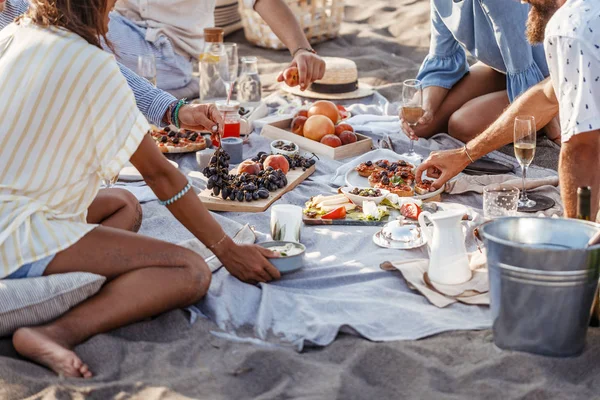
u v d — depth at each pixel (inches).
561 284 94.9
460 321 109.0
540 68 187.2
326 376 95.3
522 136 142.9
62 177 102.5
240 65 265.9
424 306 113.4
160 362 97.8
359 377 96.9
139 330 104.9
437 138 192.5
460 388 94.2
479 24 186.4
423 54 283.9
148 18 220.5
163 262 106.2
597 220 130.0
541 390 92.5
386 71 258.8
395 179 154.4
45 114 100.5
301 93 227.5
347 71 227.9
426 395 92.4
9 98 101.7
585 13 106.7
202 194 151.9
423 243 133.0
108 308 102.0
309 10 288.2
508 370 96.9
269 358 98.3
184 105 149.4
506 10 178.9
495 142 149.2
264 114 207.9
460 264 116.7
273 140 190.5
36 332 96.8
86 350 98.4
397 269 122.3
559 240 100.9
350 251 132.2
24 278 101.4
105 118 101.3
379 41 296.5
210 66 207.3
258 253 117.5
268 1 182.4
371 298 115.3
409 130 178.4
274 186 154.8
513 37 180.9
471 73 199.8
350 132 184.9
